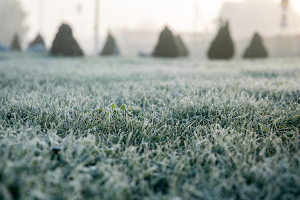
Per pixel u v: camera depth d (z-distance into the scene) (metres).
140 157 1.26
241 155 1.27
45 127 1.67
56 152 1.29
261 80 3.47
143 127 1.64
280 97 2.57
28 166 1.01
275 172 1.09
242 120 1.86
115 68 5.51
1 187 0.85
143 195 1.02
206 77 4.05
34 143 1.25
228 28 10.52
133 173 1.13
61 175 1.03
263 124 1.79
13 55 9.50
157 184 1.13
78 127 1.70
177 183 1.08
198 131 1.62
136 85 3.11
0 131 1.41
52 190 0.91
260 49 11.57
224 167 1.21
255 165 1.22
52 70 4.54
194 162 1.30
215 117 1.89
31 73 4.01
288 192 1.01
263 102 2.21
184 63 7.78
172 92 2.73
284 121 1.87
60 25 10.36
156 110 2.11
